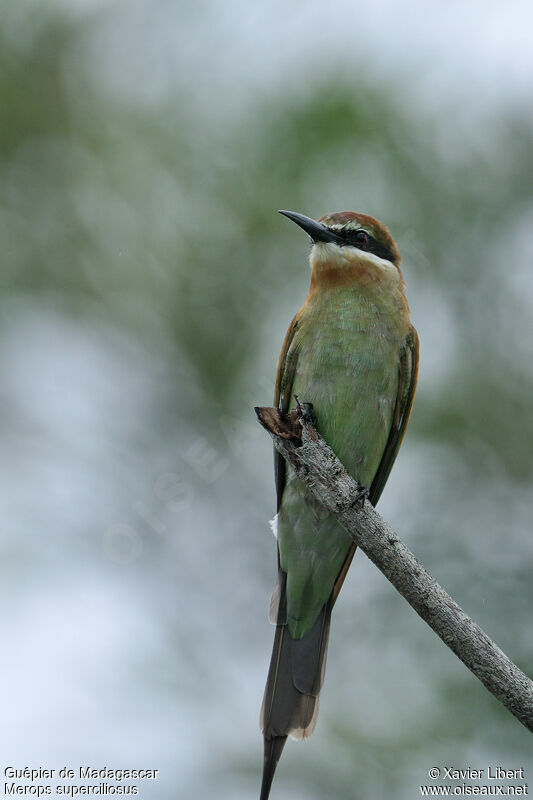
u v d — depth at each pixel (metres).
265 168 12.97
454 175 12.74
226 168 13.09
